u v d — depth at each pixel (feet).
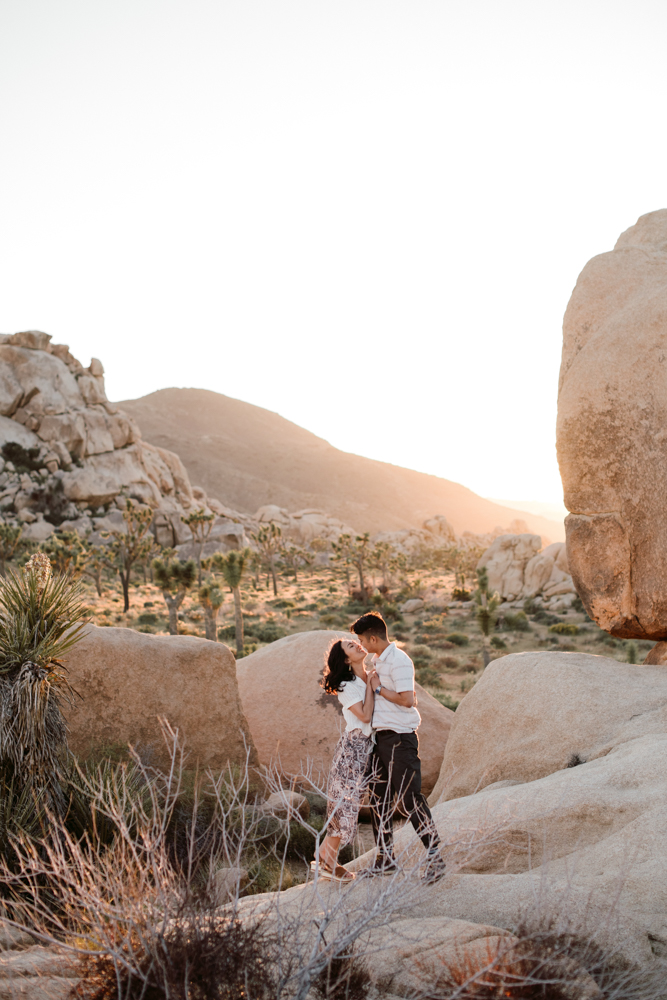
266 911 10.32
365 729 13.92
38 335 334.44
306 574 291.99
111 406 345.72
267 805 21.68
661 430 25.96
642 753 17.84
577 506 27.25
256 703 34.45
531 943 10.36
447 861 12.96
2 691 17.35
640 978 10.49
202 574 219.20
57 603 18.81
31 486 295.89
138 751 24.82
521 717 23.26
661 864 13.00
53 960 10.45
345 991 9.63
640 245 29.30
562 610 153.89
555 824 15.14
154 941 9.02
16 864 14.60
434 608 167.84
